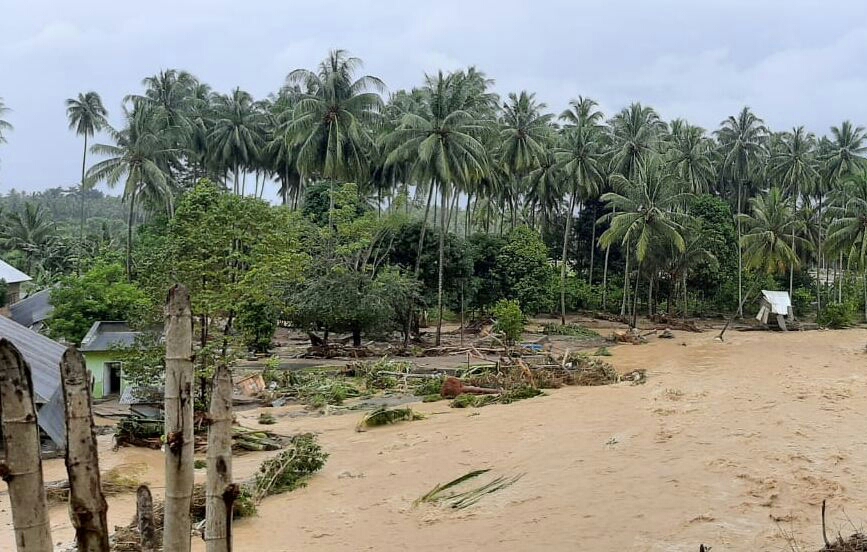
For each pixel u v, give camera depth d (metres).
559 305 64.94
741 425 20.05
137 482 16.84
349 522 14.58
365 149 51.50
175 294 3.90
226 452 4.20
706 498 14.40
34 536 3.24
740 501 14.14
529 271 56.06
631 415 22.48
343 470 18.61
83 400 3.63
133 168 47.62
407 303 44.31
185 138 58.03
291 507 15.72
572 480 16.17
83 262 43.94
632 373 33.53
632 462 17.17
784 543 12.01
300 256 25.84
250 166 66.19
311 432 23.78
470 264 52.03
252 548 13.12
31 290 50.19
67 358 3.62
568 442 19.58
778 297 60.06
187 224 23.09
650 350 45.78
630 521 13.49
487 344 45.19
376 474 18.09
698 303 68.94
